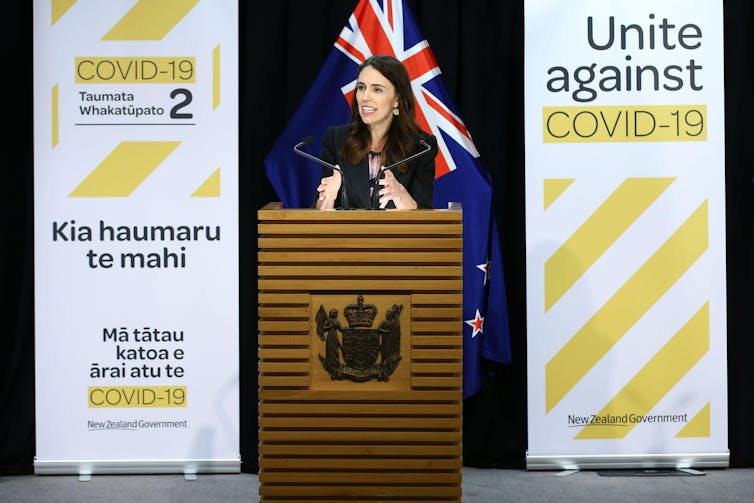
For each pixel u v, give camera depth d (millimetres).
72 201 8180
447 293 5512
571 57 8219
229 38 8180
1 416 8484
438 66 8289
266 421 5527
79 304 8219
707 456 8305
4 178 8438
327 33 8477
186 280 8242
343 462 5547
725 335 8250
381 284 5465
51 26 8133
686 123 8227
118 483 8109
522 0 8477
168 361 8258
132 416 8266
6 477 8344
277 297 5500
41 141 8148
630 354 8273
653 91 8219
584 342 8273
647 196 8234
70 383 8242
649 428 8305
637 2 8219
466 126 8445
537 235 8242
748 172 8477
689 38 8219
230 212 8234
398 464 5543
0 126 8414
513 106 8523
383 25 8219
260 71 8430
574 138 8227
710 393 8281
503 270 8391
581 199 8227
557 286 8266
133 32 8164
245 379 8555
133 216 8211
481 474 8391
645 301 8250
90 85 8164
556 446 8336
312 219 5480
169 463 8289
